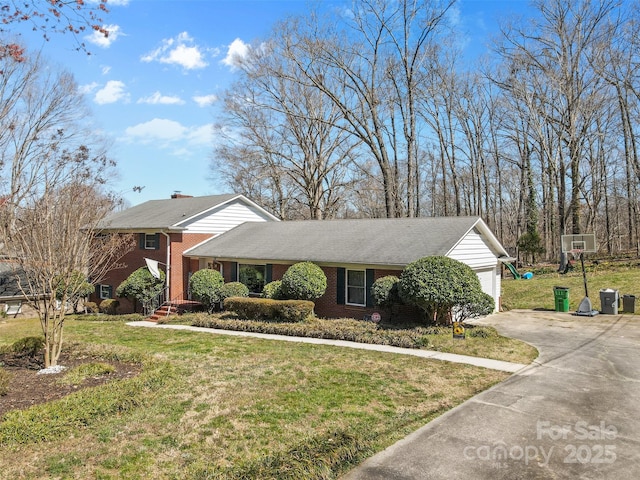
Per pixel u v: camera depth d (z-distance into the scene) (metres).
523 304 21.09
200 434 6.66
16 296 23.69
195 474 5.49
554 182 36.22
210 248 22.52
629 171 32.75
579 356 11.24
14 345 11.67
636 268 25.02
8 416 6.73
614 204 46.72
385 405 7.89
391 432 6.75
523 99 31.52
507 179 42.47
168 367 9.95
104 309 24.11
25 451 6.01
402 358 11.21
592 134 28.16
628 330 14.52
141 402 7.83
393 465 5.75
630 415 7.32
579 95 27.70
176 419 7.21
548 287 23.45
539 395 8.33
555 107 29.09
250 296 20.64
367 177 35.59
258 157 35.25
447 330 13.94
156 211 26.12
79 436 6.52
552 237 39.09
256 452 6.09
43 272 10.28
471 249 17.62
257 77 31.98
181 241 22.98
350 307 17.38
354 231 20.05
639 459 5.81
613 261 29.12
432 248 16.08
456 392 8.56
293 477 5.32
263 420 7.20
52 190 15.32
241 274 21.30
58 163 24.69
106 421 7.07
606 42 27.19
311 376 9.67
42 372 9.68
